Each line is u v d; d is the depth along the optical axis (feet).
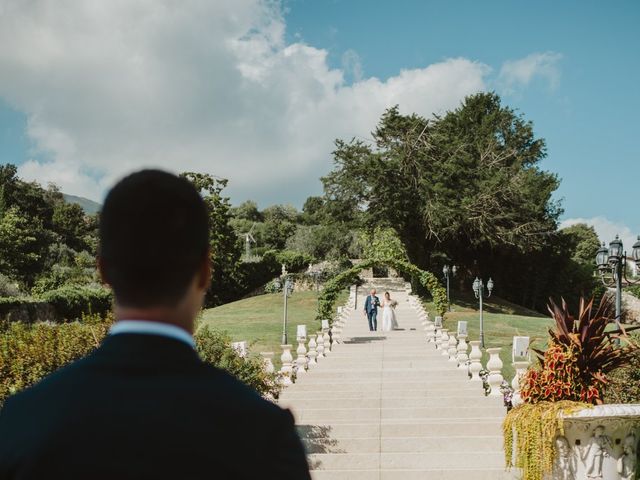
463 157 187.52
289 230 315.17
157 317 4.61
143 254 4.53
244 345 50.60
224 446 4.17
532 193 203.62
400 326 129.59
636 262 55.42
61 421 4.14
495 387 52.31
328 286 106.73
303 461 4.49
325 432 46.42
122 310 4.64
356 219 195.21
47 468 4.03
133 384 4.30
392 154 188.44
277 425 4.42
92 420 4.13
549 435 31.04
